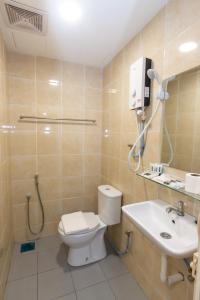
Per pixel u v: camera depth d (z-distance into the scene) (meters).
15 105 1.95
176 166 1.17
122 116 1.81
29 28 1.48
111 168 2.09
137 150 1.55
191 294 1.04
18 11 1.28
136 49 1.55
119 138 1.89
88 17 1.34
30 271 1.68
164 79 1.22
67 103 2.17
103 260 1.84
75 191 2.33
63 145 2.21
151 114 1.38
